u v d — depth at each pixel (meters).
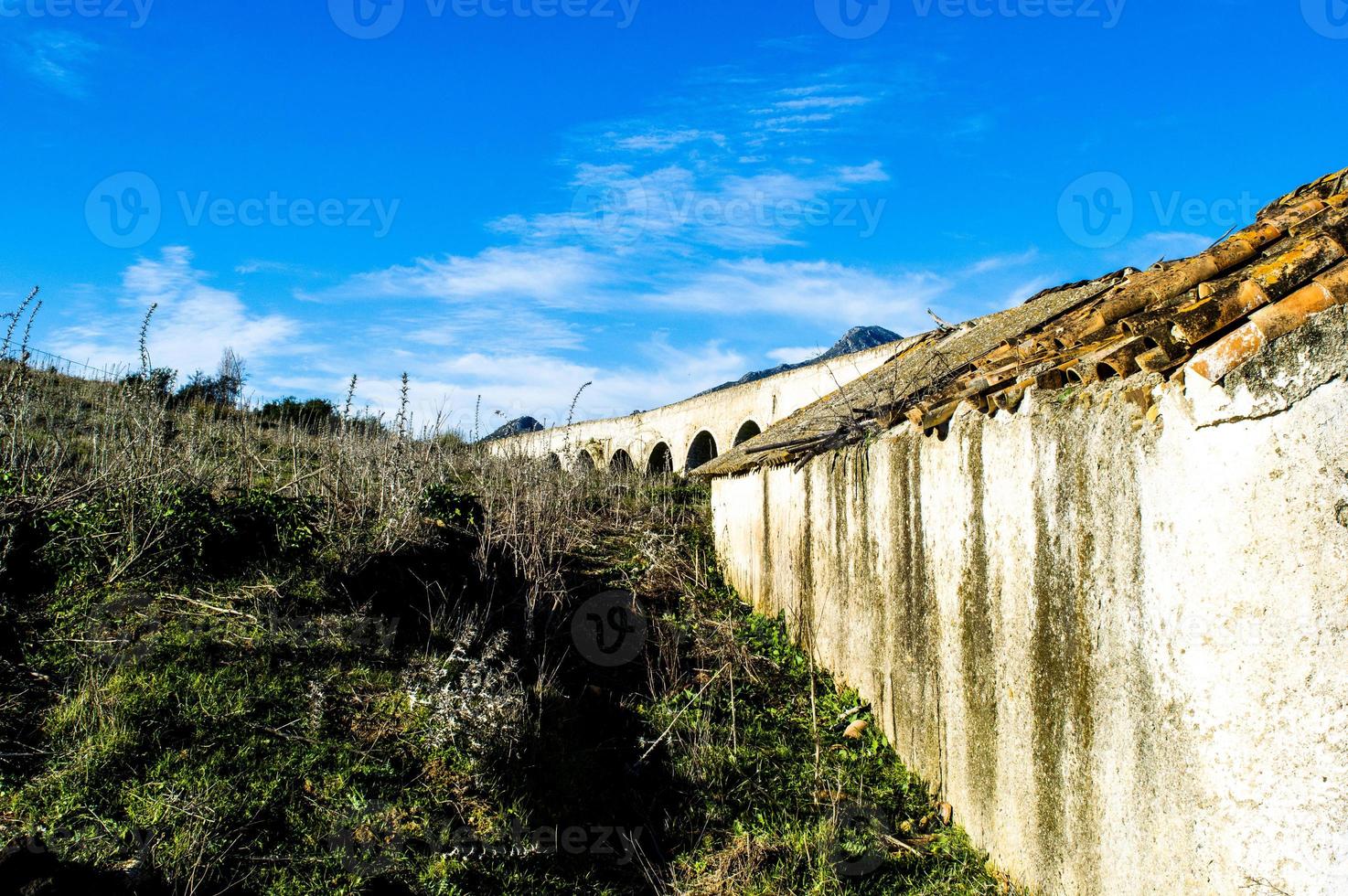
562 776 6.06
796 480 9.57
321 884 4.55
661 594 10.38
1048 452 4.62
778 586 10.15
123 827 4.62
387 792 5.32
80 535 7.11
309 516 8.52
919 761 6.45
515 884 4.93
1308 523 3.03
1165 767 3.65
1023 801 4.92
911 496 6.56
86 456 9.63
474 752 5.75
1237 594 3.27
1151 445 3.75
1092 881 4.21
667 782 6.48
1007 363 5.99
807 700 8.04
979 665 5.48
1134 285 6.34
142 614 6.56
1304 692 3.02
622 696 7.70
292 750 5.47
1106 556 4.09
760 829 5.97
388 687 6.36
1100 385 4.16
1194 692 3.46
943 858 5.49
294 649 6.50
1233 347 3.24
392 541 8.41
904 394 7.62
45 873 4.25
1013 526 5.01
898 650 6.84
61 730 5.21
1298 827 3.03
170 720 5.44
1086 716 4.26
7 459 8.34
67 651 5.99
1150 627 3.76
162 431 9.24
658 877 5.43
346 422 12.74
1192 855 3.46
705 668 8.40
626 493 15.30
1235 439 3.29
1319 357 3.01
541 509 11.12
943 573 6.02
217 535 7.47
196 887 4.32
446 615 7.71
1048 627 4.63
